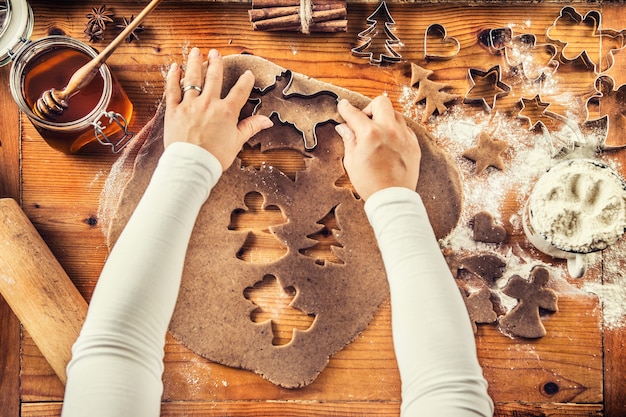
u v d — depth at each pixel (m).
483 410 0.62
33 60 0.81
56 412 0.86
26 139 0.89
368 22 0.89
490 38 0.90
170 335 0.87
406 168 0.81
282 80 0.90
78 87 0.76
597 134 0.89
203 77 0.88
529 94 0.90
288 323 0.88
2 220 0.83
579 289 0.88
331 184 0.89
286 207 0.89
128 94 0.90
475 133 0.89
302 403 0.86
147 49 0.90
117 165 0.89
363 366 0.87
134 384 0.60
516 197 0.89
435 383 0.62
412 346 0.65
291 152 0.90
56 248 0.88
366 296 0.88
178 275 0.68
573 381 0.86
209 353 0.86
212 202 0.89
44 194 0.89
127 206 0.88
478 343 0.87
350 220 0.89
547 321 0.87
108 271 0.65
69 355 0.81
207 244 0.88
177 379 0.86
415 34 0.90
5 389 0.86
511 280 0.87
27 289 0.82
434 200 0.89
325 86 0.90
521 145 0.89
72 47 0.81
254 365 0.86
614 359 0.86
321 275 0.88
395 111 0.87
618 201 0.76
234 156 0.83
